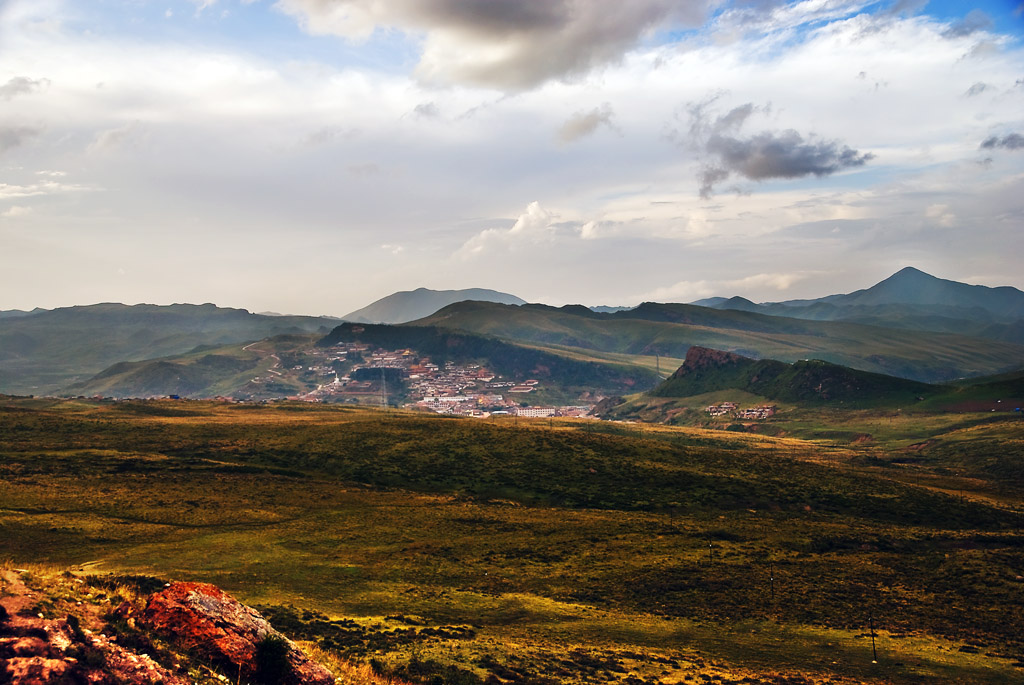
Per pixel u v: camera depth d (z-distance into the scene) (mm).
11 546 85688
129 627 31328
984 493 172125
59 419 177500
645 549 103375
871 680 57125
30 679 23141
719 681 53688
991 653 65438
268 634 34906
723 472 165125
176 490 123000
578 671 53094
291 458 157250
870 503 146000
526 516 123125
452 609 73500
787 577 90500
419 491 141375
